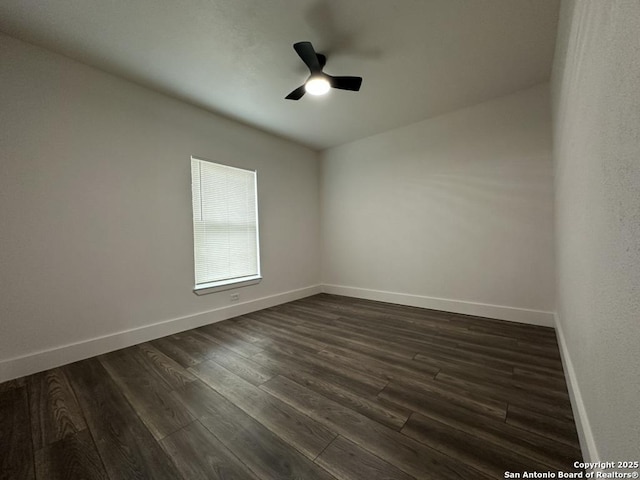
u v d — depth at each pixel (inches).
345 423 52.7
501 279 114.0
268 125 136.4
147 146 99.3
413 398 60.2
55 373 74.2
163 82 96.3
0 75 71.1
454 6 66.7
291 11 67.1
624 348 26.1
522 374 69.4
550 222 102.6
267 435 49.8
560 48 71.6
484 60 88.0
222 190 125.8
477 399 59.2
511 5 66.3
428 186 133.2
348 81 85.3
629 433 24.7
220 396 62.5
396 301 146.8
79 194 83.7
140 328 96.3
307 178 171.6
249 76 93.8
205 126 117.8
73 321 82.1
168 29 71.9
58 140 79.9
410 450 45.5
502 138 111.7
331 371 73.5
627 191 25.0
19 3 62.1
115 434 50.7
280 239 153.4
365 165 156.9
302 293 165.9
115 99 91.6
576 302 53.5
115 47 78.3
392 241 147.4
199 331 107.5
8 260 72.1
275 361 80.1
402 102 115.0
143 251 98.0
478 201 118.6
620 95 26.3
